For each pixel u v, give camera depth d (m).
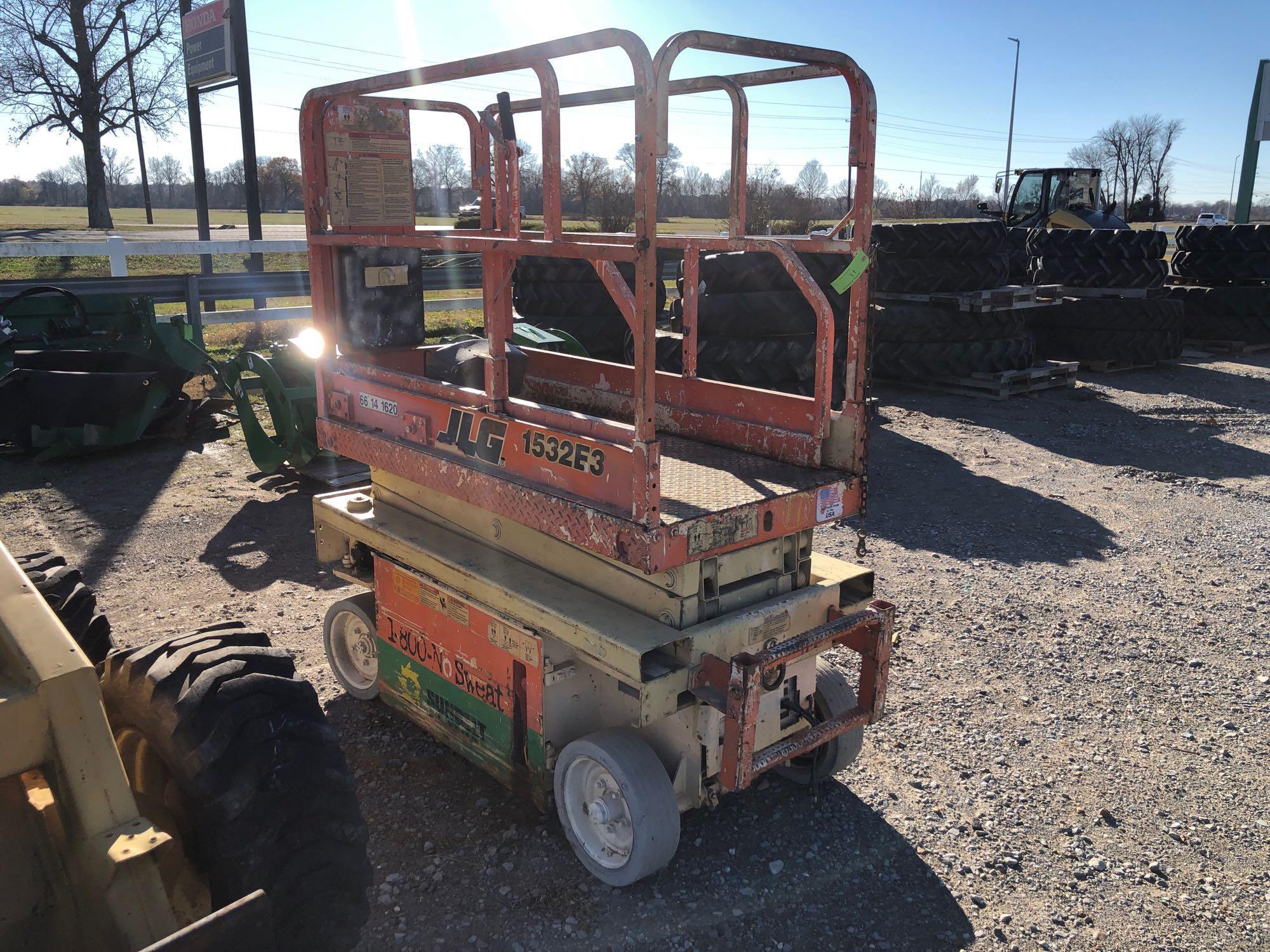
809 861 3.37
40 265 20.12
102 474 8.05
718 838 3.49
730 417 3.86
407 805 3.65
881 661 3.33
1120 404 11.49
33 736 1.76
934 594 5.77
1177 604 5.67
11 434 8.00
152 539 6.52
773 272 9.39
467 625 3.58
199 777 2.21
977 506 7.57
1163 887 3.26
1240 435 10.03
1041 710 4.43
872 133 3.09
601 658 2.97
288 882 2.26
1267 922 3.10
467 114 4.39
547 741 3.35
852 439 3.37
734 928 3.03
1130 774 3.93
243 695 2.30
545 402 4.71
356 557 4.42
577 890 3.20
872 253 3.15
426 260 14.77
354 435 4.07
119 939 1.82
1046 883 3.28
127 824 1.86
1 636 1.84
